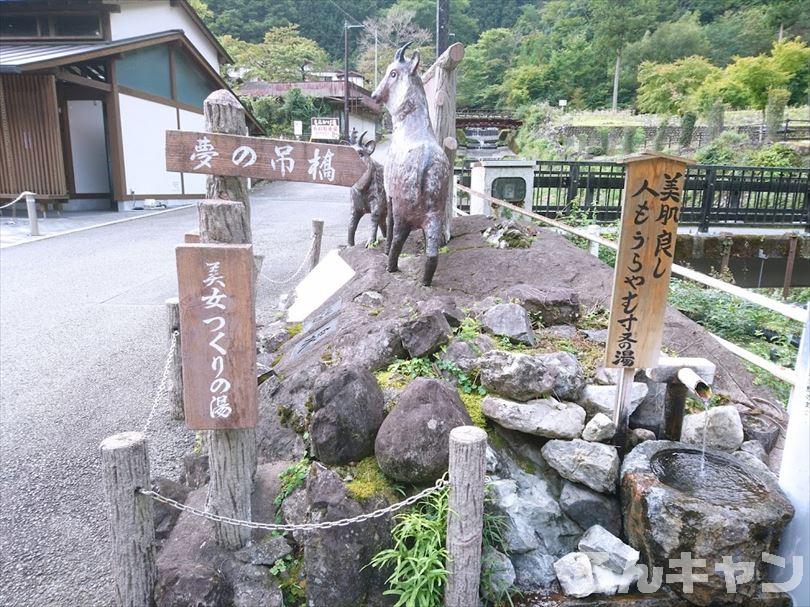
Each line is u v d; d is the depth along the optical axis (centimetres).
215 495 267
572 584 255
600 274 482
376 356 340
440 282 480
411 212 452
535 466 294
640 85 3678
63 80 1405
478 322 378
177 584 246
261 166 340
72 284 831
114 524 235
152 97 1684
